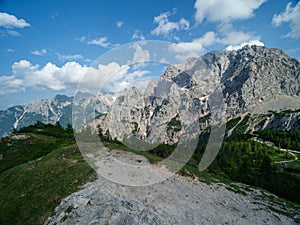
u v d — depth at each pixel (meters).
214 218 11.90
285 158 60.97
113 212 9.56
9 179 16.52
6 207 12.70
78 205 10.61
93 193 11.37
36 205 12.06
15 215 11.80
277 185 27.25
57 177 14.84
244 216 13.09
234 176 29.97
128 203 10.29
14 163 24.48
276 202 16.81
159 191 13.09
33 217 11.15
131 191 12.08
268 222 13.02
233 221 12.12
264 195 18.09
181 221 10.62
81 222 9.42
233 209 13.85
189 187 15.49
